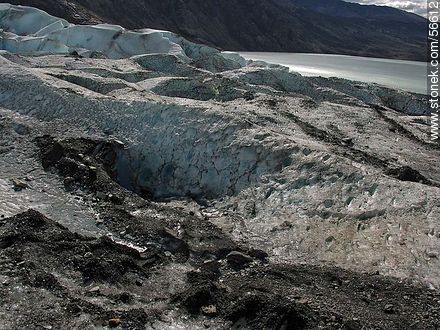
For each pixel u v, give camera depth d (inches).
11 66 1042.7
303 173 655.1
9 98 920.9
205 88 1284.4
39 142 768.3
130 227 543.8
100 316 361.7
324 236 551.8
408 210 552.7
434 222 528.4
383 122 1195.9
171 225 563.5
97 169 681.6
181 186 736.3
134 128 823.1
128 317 366.0
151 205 622.2
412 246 506.0
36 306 361.7
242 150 721.6
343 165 643.5
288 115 1020.5
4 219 495.2
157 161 775.7
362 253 513.3
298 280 465.1
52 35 2225.6
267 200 639.1
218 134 762.2
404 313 408.8
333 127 1029.8
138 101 875.4
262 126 833.5
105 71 1411.2
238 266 494.9
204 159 741.9
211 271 475.8
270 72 1694.1
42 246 448.8
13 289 376.2
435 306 422.6
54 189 639.1
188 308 392.5
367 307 417.1
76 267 426.3
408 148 998.4
